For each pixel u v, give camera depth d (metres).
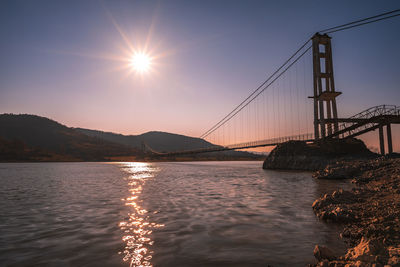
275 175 38.12
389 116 37.34
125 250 6.84
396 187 14.98
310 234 7.98
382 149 38.62
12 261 6.18
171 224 9.61
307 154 50.88
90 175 46.31
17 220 10.68
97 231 8.77
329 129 52.62
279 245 7.02
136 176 42.44
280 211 11.69
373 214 9.47
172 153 160.00
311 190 19.47
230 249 6.79
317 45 55.62
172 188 22.84
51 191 21.44
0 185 27.31
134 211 12.24
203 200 15.45
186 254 6.47
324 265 5.28
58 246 7.25
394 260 4.53
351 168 29.64
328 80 55.34
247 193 18.45
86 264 5.93
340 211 9.77
